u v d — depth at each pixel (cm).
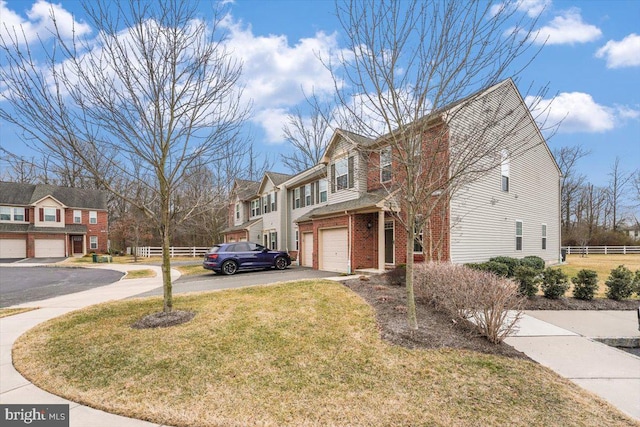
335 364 436
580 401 349
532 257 1430
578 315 727
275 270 1617
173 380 399
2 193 3225
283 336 529
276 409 337
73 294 1069
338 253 1434
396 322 586
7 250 3116
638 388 382
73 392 375
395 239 1231
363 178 1370
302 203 2067
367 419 318
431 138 571
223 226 3500
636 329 617
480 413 326
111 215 4072
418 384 385
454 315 591
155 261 2750
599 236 3731
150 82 583
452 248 1111
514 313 726
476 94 533
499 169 1369
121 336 541
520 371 416
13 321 690
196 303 738
